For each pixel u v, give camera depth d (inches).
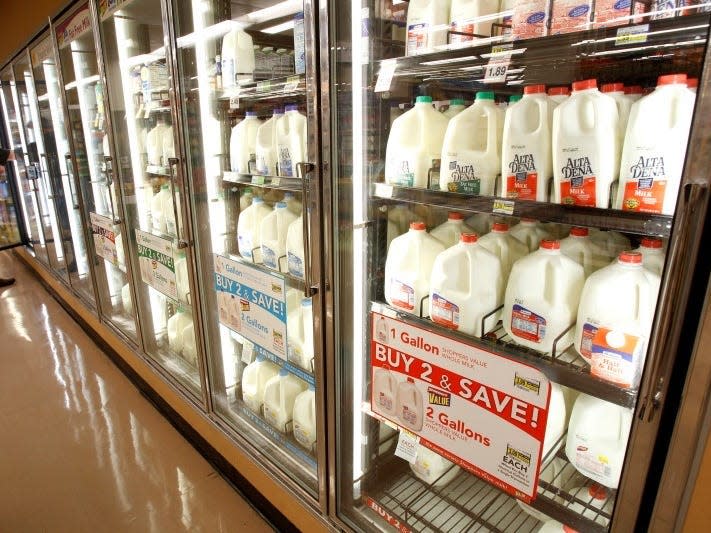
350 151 52.8
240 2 78.0
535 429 41.2
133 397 114.6
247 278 73.0
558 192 38.7
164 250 96.6
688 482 30.6
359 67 51.1
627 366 35.4
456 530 57.4
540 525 56.7
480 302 46.1
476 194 43.8
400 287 53.5
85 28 104.7
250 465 79.0
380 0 51.3
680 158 32.1
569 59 42.4
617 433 41.8
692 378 29.0
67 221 161.5
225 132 82.0
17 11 148.0
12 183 230.5
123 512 79.0
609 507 44.3
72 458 92.6
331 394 58.7
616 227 33.4
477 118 46.2
